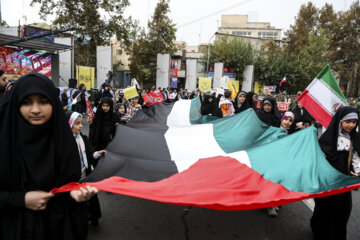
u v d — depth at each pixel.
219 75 31.08
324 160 3.07
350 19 40.81
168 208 4.12
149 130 4.72
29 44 15.51
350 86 44.00
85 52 28.45
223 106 7.25
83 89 12.45
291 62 39.47
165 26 29.59
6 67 15.62
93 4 25.19
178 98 19.94
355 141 3.13
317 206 3.25
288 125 4.52
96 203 3.32
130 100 7.65
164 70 28.48
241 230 3.56
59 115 1.51
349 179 2.80
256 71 39.88
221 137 4.45
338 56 42.00
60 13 25.20
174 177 2.93
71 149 1.56
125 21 27.05
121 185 2.19
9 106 1.42
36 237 1.45
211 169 3.17
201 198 2.38
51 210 1.53
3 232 1.43
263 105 6.17
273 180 2.99
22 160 1.43
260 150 3.44
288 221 3.86
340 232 3.11
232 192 2.56
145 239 3.25
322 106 4.09
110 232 3.38
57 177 1.53
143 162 3.22
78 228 1.66
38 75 1.45
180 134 4.48
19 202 1.38
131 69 30.80
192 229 3.54
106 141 5.08
